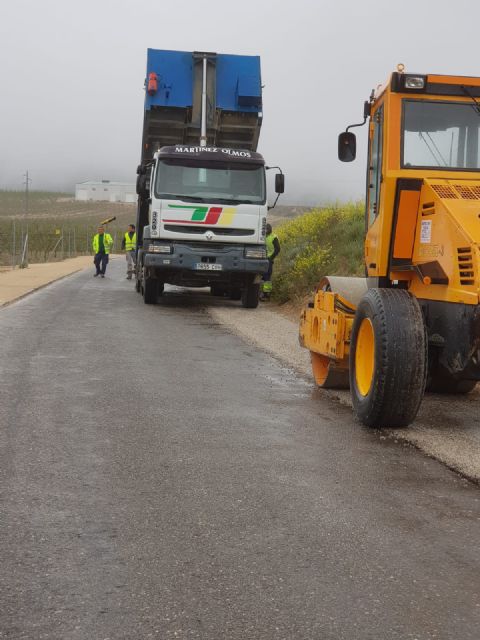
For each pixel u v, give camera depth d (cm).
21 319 1360
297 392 785
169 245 1623
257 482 476
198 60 1772
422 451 566
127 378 817
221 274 1662
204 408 686
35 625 291
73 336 1150
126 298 1902
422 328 610
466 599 321
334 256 1905
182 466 506
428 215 655
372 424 632
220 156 1631
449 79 686
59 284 2367
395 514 425
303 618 301
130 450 541
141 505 428
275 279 1978
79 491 449
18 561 348
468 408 748
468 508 438
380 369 604
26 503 426
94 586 325
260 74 1800
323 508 431
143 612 303
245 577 337
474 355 575
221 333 1252
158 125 1814
